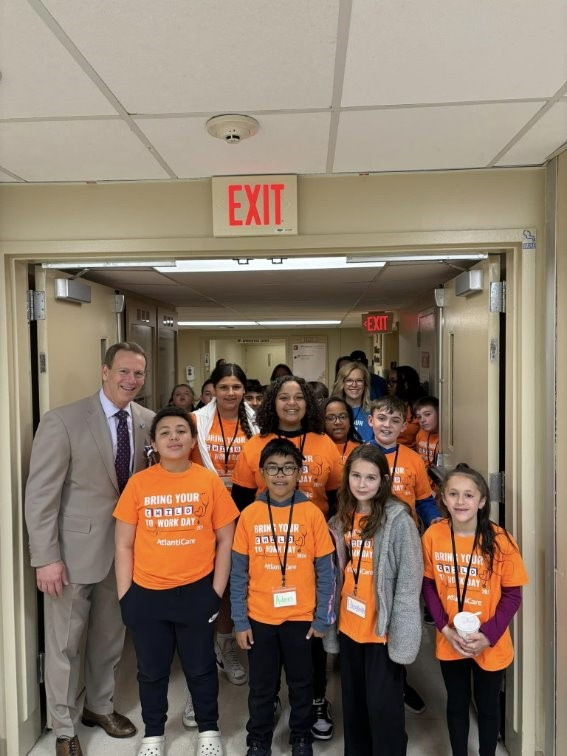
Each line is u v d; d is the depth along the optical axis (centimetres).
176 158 177
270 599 183
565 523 181
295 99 136
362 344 1084
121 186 201
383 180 196
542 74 125
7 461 201
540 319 193
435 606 179
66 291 226
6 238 202
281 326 963
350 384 294
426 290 405
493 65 120
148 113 142
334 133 158
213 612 189
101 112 142
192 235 200
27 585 208
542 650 196
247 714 221
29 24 102
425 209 195
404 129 156
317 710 209
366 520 177
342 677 181
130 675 253
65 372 233
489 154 178
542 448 194
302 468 207
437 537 182
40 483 190
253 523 187
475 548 175
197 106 139
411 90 132
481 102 139
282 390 209
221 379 242
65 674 196
